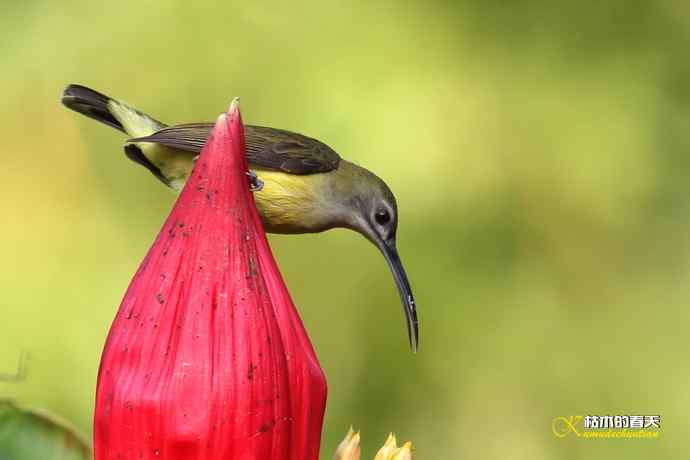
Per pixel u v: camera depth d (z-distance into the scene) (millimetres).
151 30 5148
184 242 3117
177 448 3102
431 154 4883
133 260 5000
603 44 5273
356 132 4867
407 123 4887
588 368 5121
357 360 5105
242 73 5078
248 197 3131
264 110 4988
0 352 4703
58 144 5074
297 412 3121
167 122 5051
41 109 5090
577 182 5109
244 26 5129
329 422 5086
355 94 4926
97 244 4988
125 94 5105
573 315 5141
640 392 5156
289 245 5121
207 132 3424
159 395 3102
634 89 5215
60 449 3137
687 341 5137
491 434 5113
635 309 5203
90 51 5137
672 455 5062
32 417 3139
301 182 3572
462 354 5074
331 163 3641
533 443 5086
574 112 5141
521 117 5074
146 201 5109
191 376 3104
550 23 5234
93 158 5102
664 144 5238
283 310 3125
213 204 3121
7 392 4605
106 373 3109
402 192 4871
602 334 5172
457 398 5105
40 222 4965
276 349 3111
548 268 5125
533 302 5098
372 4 5102
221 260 3115
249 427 3105
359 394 5117
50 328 4797
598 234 5160
